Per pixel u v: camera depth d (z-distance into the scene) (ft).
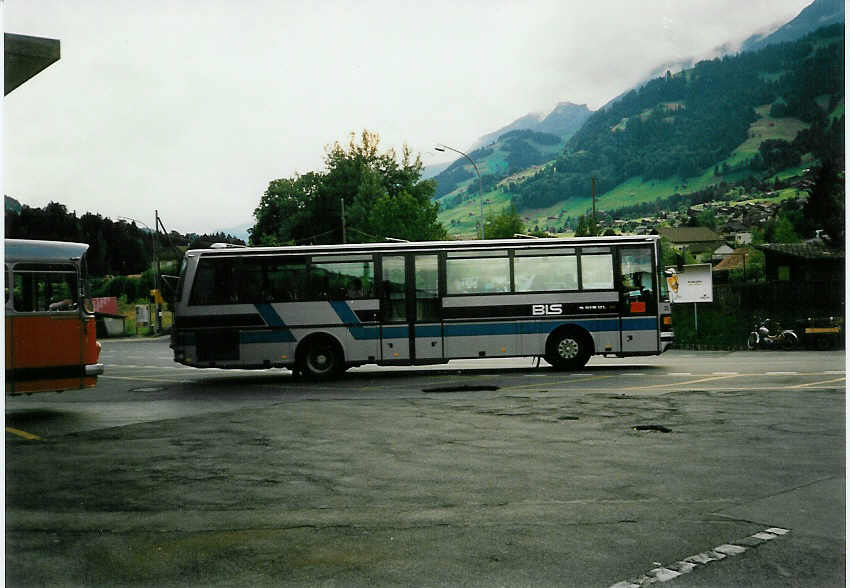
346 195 234.99
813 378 53.88
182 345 61.52
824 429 33.58
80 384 44.47
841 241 203.21
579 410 40.04
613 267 63.57
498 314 62.85
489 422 36.83
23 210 291.99
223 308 61.57
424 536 19.13
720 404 41.34
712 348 100.99
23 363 42.65
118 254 344.08
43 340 43.39
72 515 21.56
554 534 19.13
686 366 67.21
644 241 63.82
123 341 180.04
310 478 25.82
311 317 61.82
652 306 63.46
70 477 26.45
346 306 62.03
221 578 16.46
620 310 63.31
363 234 204.85
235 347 61.57
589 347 63.36
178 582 16.26
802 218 445.37
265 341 61.67
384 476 25.95
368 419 38.52
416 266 62.69
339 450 30.66
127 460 29.32
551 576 16.28
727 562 17.04
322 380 61.26
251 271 61.98
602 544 18.31
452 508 21.77
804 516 20.53
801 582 15.88
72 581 16.38
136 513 21.74
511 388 51.42
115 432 36.22
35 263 43.39
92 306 45.93
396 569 16.81
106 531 19.99
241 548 18.45
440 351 62.28
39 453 30.99
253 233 254.68
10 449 31.96
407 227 186.60
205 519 21.03
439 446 31.12
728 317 128.26
